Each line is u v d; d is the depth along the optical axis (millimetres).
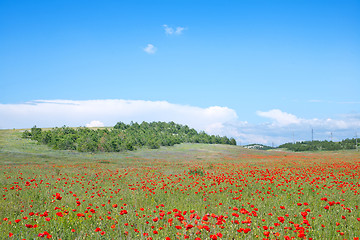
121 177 21469
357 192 13211
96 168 31766
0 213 8953
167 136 102750
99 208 9883
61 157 52625
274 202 11047
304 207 10344
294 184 16062
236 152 85250
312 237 6684
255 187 15539
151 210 9398
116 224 7496
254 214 7977
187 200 12117
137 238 6344
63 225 7258
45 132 76625
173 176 22000
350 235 6930
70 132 86938
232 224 7094
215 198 12648
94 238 6426
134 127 118062
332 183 16453
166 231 6680
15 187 14695
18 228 6914
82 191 14828
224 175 20750
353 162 33375
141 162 47781
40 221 7645
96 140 77688
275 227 7258
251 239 6273
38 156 51562
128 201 11969
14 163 40344
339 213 9172
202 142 118625
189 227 5957
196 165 36594
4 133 85375
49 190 14422
